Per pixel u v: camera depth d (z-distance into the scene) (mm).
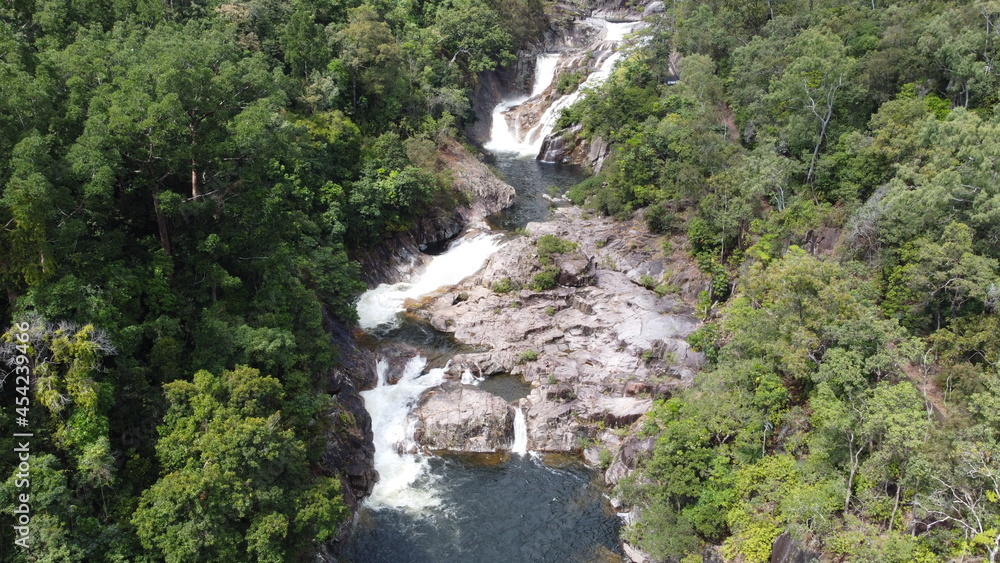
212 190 47906
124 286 39062
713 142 72312
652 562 41531
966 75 61312
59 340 33250
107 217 41562
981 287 42875
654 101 93000
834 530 36188
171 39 48031
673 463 43219
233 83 48625
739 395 44875
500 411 52500
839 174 62531
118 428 37562
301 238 62125
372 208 70875
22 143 34969
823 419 38969
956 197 48031
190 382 39656
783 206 64250
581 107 102750
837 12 86625
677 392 52656
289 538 37781
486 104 117188
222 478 34312
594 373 57062
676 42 103312
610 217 82938
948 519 34406
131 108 39000
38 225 33906
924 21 68688
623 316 63094
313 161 69000
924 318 47281
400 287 72000
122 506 34625
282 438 37656
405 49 95625
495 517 45594
